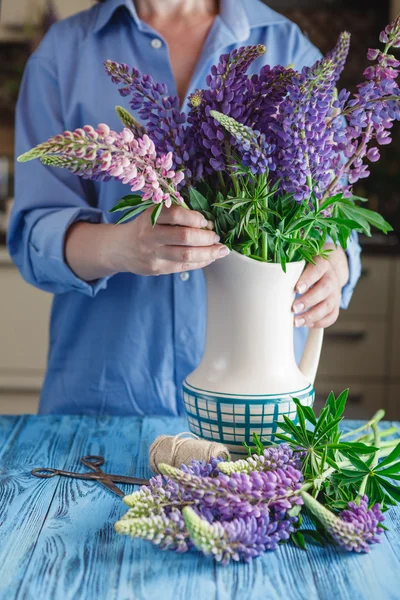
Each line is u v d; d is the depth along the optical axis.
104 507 0.82
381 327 2.75
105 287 1.26
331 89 0.79
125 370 1.33
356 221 0.88
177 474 0.69
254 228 0.85
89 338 1.35
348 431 1.09
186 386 0.93
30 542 0.73
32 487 0.87
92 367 1.35
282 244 0.87
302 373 1.01
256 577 0.67
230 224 0.87
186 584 0.65
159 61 1.30
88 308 1.35
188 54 1.33
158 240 0.85
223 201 0.82
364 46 3.12
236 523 0.66
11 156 3.20
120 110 0.85
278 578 0.67
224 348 0.90
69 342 1.37
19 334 2.77
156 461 0.89
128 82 0.83
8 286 2.74
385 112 0.81
